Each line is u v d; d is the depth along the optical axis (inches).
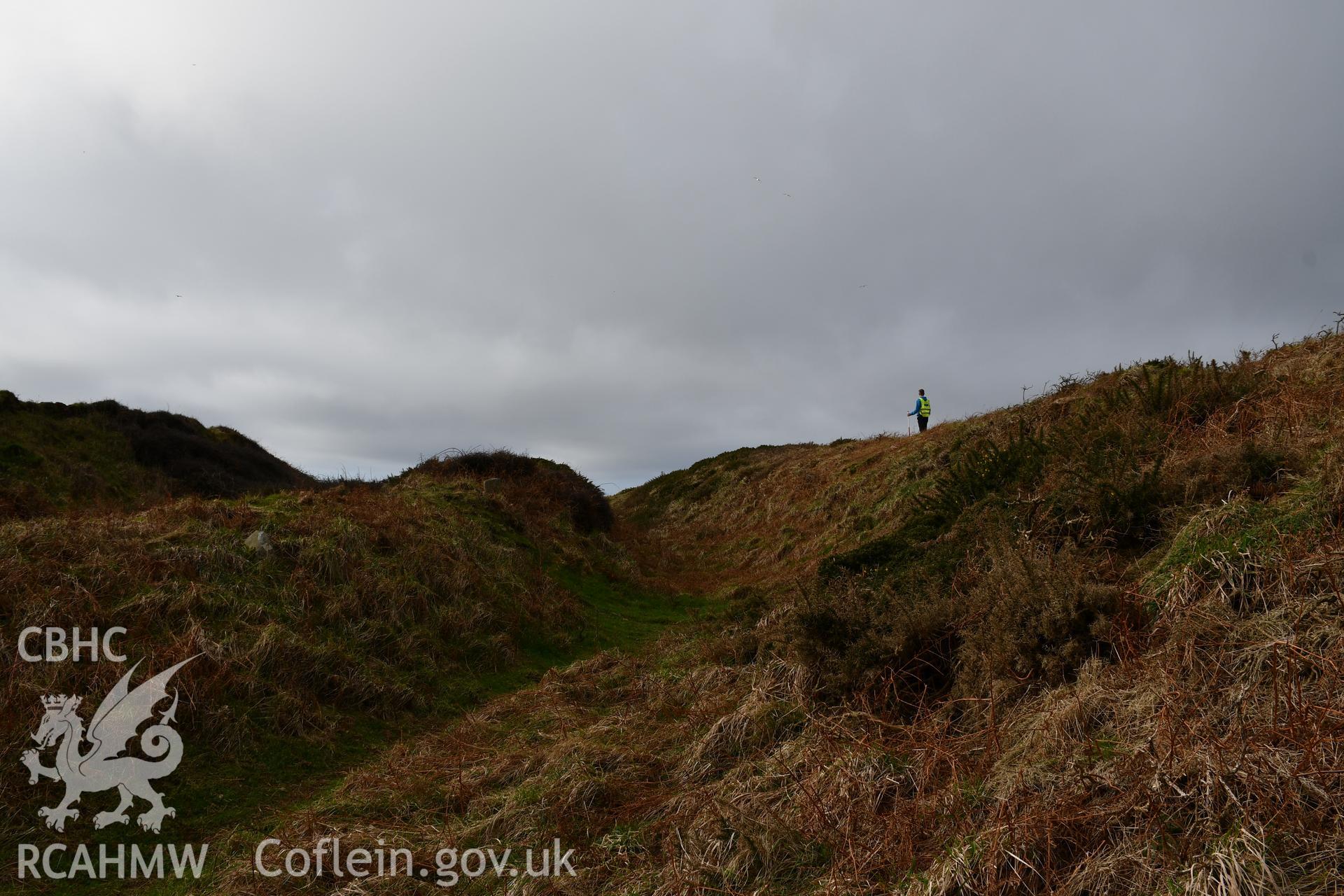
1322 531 154.4
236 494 767.1
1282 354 301.3
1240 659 132.7
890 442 821.9
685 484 1121.4
